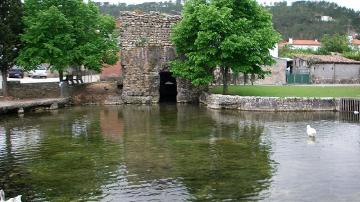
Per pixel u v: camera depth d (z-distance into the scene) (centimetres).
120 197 2005
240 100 4875
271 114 4528
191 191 2070
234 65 5147
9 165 2572
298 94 5344
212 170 2417
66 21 5175
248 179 2248
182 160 2641
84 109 5041
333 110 4772
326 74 7631
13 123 4025
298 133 3456
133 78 5609
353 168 2441
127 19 5591
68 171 2431
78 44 5419
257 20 5444
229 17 5044
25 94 5391
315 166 2486
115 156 2758
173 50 5588
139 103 5575
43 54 5194
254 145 3036
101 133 3525
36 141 3234
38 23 5094
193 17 5222
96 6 5644
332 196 1994
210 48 5084
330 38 12675
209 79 5262
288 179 2245
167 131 3588
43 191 2105
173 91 6431
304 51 11156
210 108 5044
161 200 1956
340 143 3088
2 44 5069
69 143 3155
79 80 6316
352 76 7744
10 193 2083
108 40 5791
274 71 7219
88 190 2108
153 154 2802
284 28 17125
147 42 5628
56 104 5069
